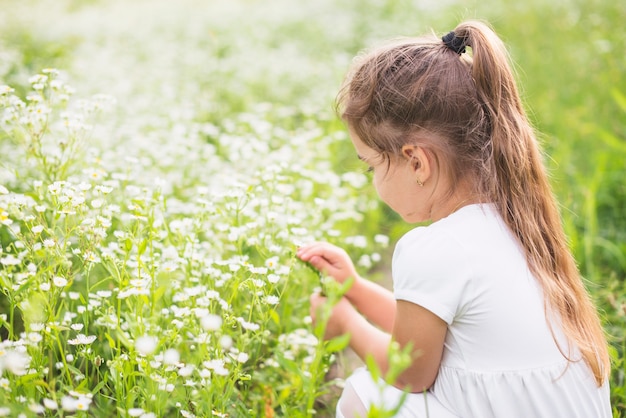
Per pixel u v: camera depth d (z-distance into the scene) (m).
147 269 2.05
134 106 4.48
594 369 1.79
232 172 3.42
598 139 4.39
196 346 2.17
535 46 6.13
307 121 4.56
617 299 2.76
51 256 1.99
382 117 1.84
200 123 4.56
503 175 1.83
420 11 8.20
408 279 1.73
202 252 2.41
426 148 1.81
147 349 1.65
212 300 2.10
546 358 1.72
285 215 2.88
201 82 5.50
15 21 8.09
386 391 1.84
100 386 1.79
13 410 1.58
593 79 5.29
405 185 1.89
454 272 1.71
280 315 2.57
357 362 2.77
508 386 1.71
